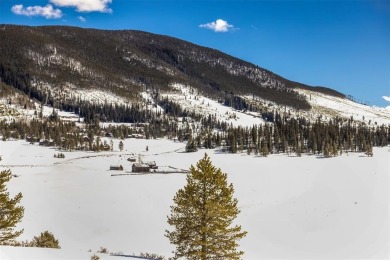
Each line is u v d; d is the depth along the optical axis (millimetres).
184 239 29750
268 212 75812
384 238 58688
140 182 118938
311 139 188750
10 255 22984
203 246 29266
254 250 52344
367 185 100688
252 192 98500
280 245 55344
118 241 55469
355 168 130625
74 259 23672
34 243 32094
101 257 25953
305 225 66750
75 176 132625
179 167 159125
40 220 67562
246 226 65875
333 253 51594
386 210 75250
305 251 52219
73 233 60156
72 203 83562
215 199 29609
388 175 115062
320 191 96188
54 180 122188
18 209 29828
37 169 149250
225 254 29266
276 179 118250
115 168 152375
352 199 85562
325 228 64812
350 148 191250
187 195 29656
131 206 81250
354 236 59969
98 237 58312
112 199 88812
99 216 72062
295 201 86250
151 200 87875
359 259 48312
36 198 88750
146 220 69750
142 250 49406
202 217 29391
